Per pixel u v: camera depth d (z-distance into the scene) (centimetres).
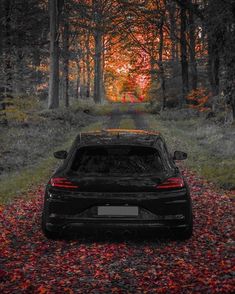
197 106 3822
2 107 2581
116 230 639
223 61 2694
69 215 644
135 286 505
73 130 2866
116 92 10731
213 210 871
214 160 1531
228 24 2505
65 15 4119
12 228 766
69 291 489
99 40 6288
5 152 1912
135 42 5066
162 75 4619
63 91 5969
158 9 4625
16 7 3291
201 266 564
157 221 635
